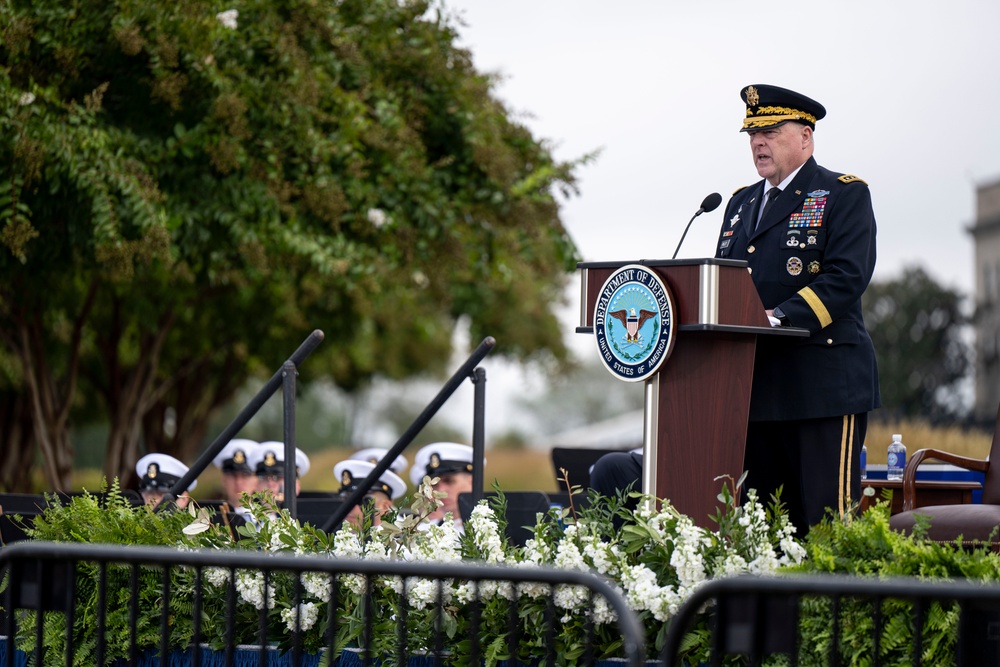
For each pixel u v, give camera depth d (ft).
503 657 46.09
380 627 47.96
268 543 50.88
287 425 59.26
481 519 49.42
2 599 53.88
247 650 48.93
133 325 177.47
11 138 95.45
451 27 126.00
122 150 100.27
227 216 109.19
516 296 235.81
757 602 33.88
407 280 141.28
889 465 75.97
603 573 45.91
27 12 98.58
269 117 109.91
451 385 60.90
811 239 55.67
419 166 121.70
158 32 100.07
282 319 178.70
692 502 48.39
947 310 385.29
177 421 202.49
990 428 140.26
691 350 48.44
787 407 54.54
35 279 125.80
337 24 118.32
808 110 56.95
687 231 54.49
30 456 197.26
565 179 132.16
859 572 43.91
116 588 51.42
